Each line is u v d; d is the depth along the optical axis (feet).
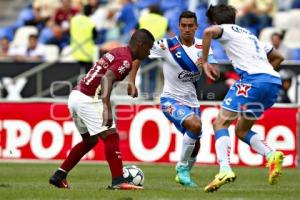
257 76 97.91
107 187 103.81
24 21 253.85
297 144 157.17
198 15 205.36
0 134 165.68
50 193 94.99
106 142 100.53
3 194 94.02
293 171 147.54
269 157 96.43
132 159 161.27
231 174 94.58
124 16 233.14
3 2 277.64
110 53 99.19
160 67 184.85
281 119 157.69
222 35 98.37
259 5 231.30
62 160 163.32
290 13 238.07
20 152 165.07
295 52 216.33
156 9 192.24
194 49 112.88
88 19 194.08
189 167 114.11
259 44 100.32
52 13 249.34
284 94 178.60
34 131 164.55
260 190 102.27
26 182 118.32
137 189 100.17
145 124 160.45
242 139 102.47
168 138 159.33
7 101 165.48
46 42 232.53
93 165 156.15
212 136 157.79
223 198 90.43
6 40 229.45
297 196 94.27
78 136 162.61
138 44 98.63
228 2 217.97
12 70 198.80
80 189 101.24
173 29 220.64
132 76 108.99
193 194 94.43
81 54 192.85
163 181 121.80
